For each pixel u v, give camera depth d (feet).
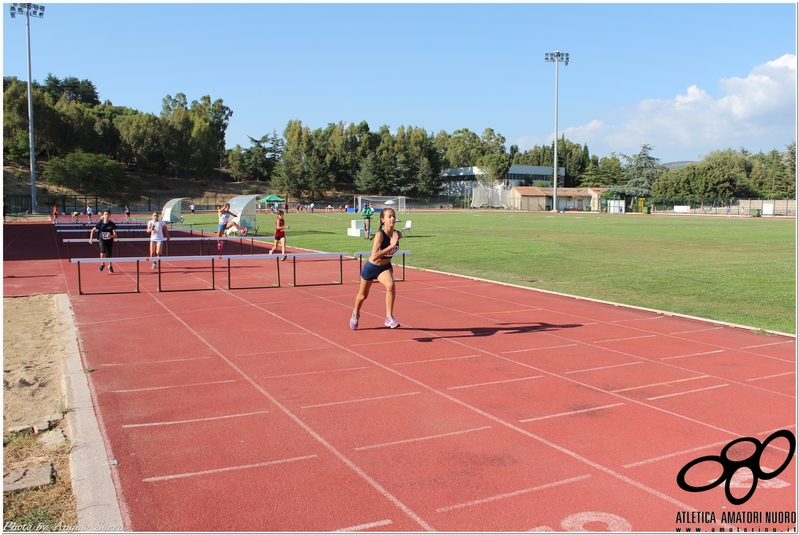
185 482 15.17
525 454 16.98
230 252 83.41
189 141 343.26
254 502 14.21
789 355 27.81
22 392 22.63
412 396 21.81
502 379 23.89
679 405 21.11
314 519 13.47
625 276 55.98
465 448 17.35
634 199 317.83
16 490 14.89
